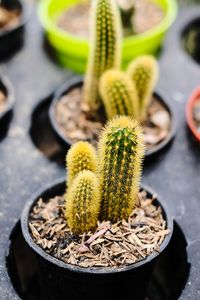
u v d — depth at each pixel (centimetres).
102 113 43
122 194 31
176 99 47
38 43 53
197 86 49
